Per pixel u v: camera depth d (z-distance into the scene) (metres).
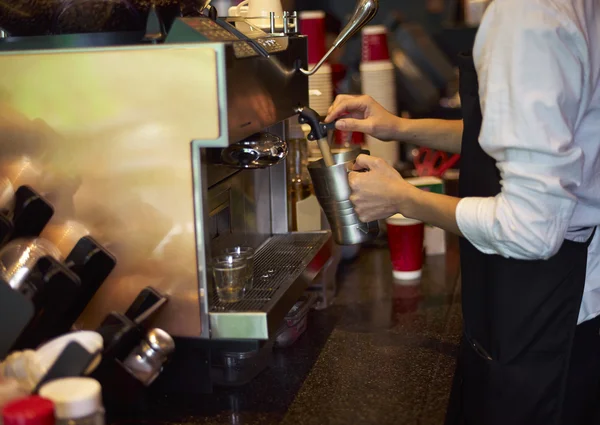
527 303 1.30
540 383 1.32
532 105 1.12
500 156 1.19
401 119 1.75
